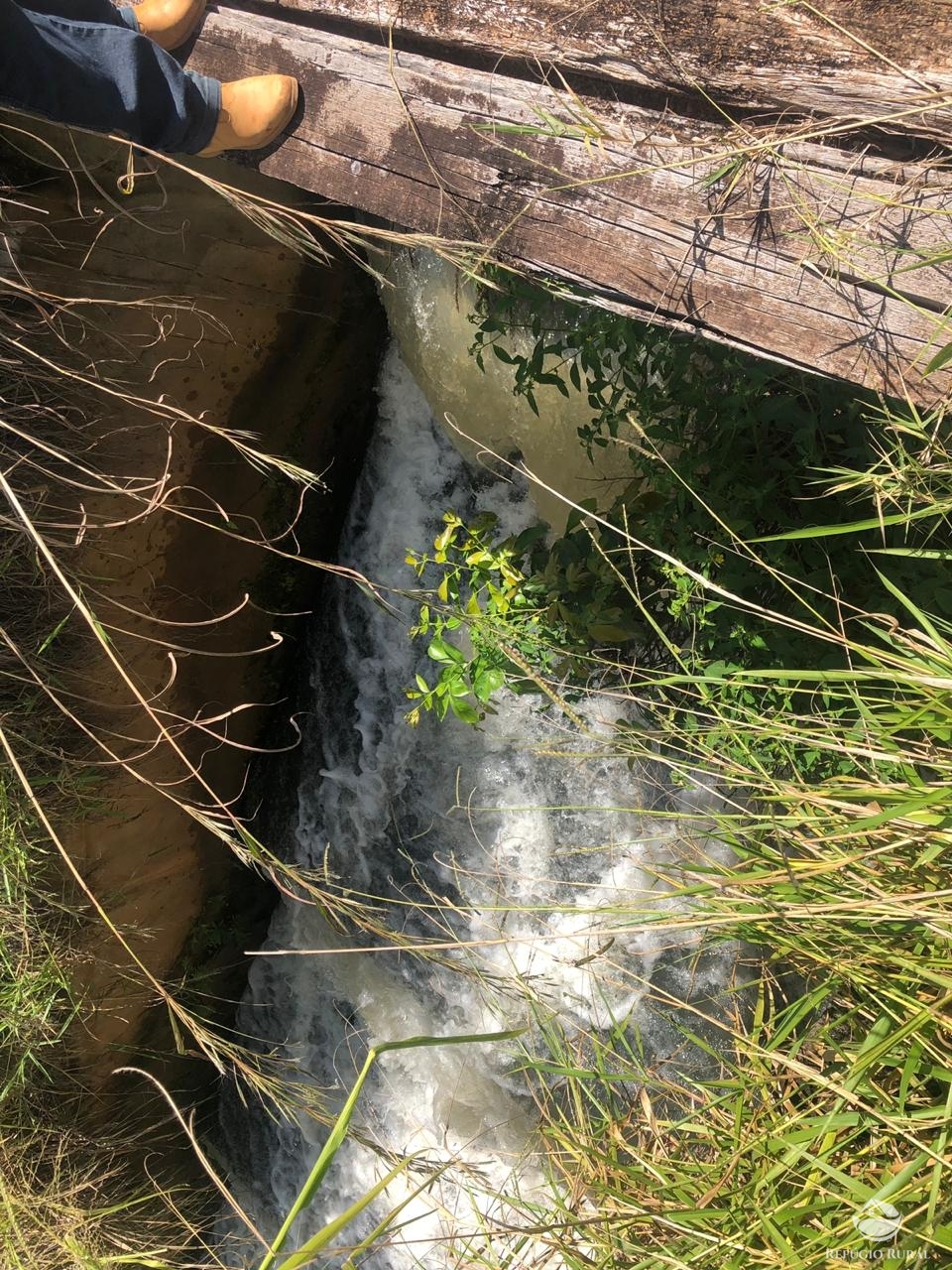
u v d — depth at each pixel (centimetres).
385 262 333
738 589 233
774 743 199
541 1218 163
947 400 123
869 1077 133
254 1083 190
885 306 125
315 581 401
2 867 282
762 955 186
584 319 250
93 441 275
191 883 391
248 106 186
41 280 253
